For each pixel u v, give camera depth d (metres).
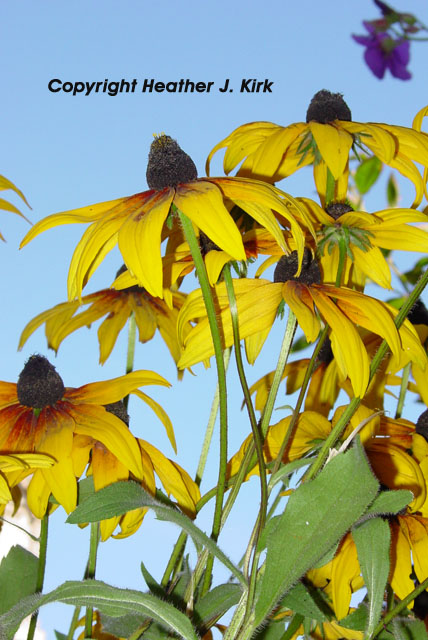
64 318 0.83
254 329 0.65
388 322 0.63
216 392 0.70
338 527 0.57
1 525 0.72
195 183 0.62
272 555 0.57
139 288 0.84
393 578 0.63
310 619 0.63
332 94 0.73
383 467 0.66
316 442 0.67
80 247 0.62
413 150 0.70
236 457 0.68
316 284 0.66
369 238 0.67
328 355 0.76
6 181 0.62
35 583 0.66
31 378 0.64
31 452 0.62
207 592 0.62
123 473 0.63
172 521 0.57
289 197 0.62
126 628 0.63
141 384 0.66
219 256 0.64
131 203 0.62
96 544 0.65
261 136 0.73
